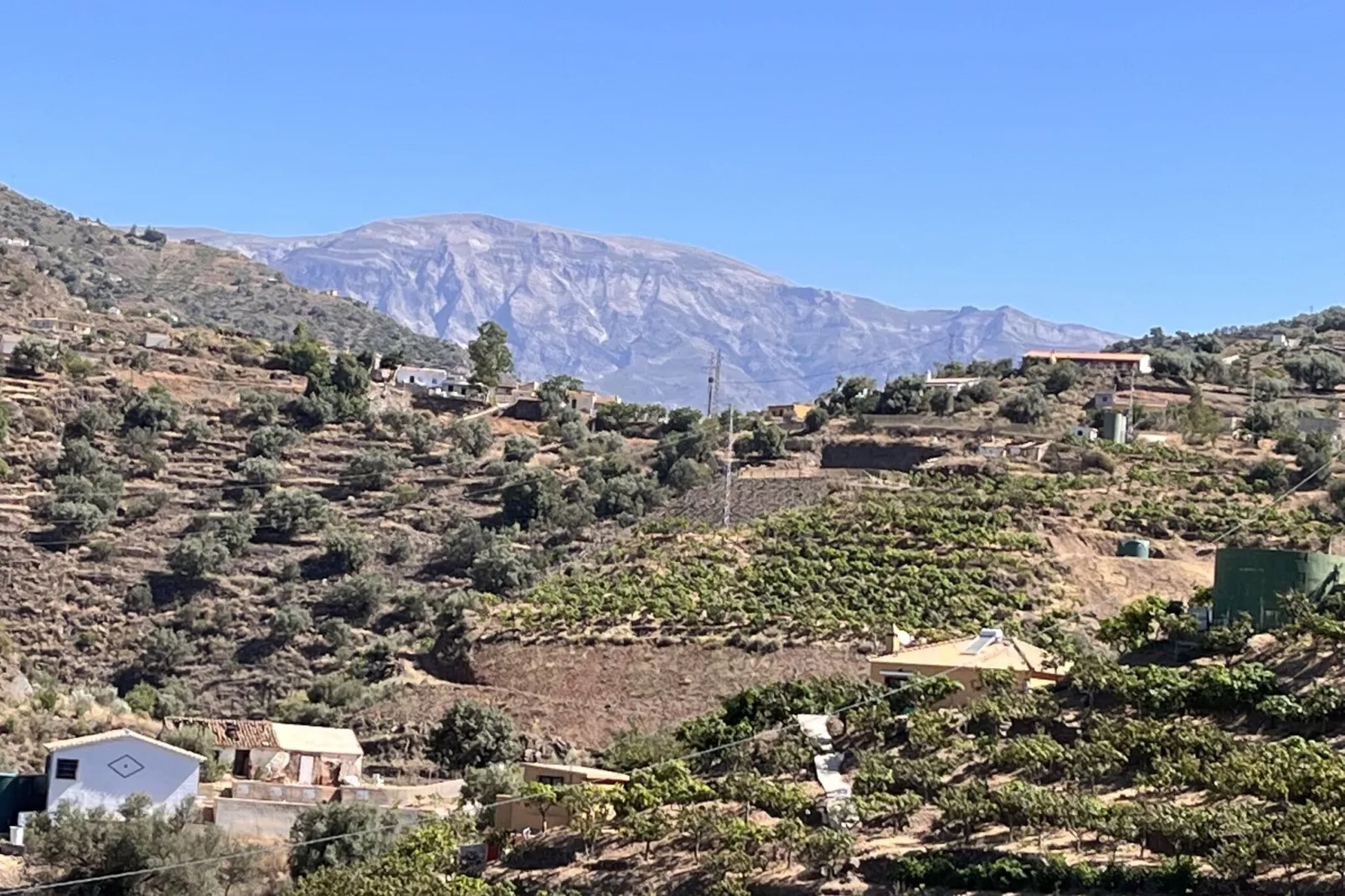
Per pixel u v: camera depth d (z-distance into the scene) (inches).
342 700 6835.6
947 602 6707.7
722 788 4106.8
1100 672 4254.4
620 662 6609.3
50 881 4343.0
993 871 3503.9
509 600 7524.6
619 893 3846.0
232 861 4493.1
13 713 5502.0
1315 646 4261.8
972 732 4269.2
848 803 3863.2
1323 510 7662.4
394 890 3878.0
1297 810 3400.6
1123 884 3403.1
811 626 6530.5
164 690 7332.7
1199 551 7372.1
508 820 4345.5
